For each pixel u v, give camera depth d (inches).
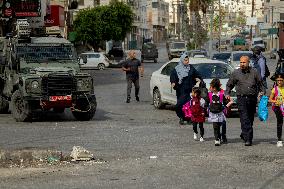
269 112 970.7
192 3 3686.0
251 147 596.7
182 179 441.4
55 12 2278.5
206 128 763.4
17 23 900.6
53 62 879.7
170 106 1097.4
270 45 4662.9
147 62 3481.8
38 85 822.5
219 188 410.0
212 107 608.7
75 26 3262.8
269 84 1609.3
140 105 1118.4
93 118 898.1
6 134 710.5
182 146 608.7
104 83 1796.3
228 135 692.7
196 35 3676.2
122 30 3358.8
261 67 1002.7
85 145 618.5
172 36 7721.5
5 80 917.8
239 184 422.3
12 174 466.3
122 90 1510.8
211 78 921.5
